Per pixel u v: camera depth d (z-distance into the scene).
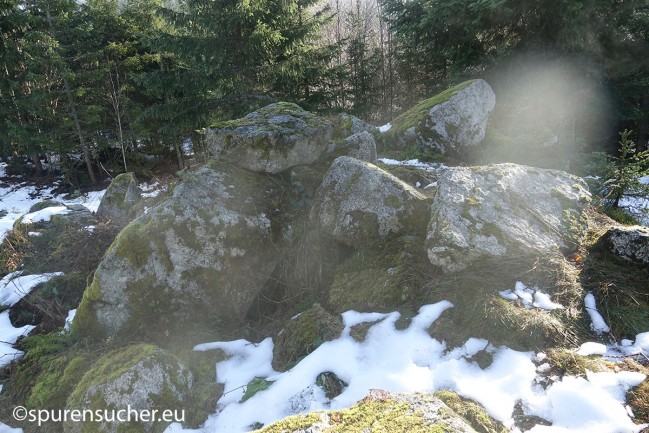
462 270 3.10
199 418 2.70
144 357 2.91
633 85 8.59
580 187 3.70
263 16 11.11
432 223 3.38
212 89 11.95
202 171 4.05
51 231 6.23
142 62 16.78
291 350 2.99
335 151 5.00
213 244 3.73
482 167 3.73
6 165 20.20
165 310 3.58
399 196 3.79
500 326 2.68
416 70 19.36
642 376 2.31
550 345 2.60
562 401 2.23
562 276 2.99
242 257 3.80
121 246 3.55
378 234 3.73
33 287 4.81
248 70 11.70
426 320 2.82
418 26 8.41
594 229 3.55
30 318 4.46
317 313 3.14
